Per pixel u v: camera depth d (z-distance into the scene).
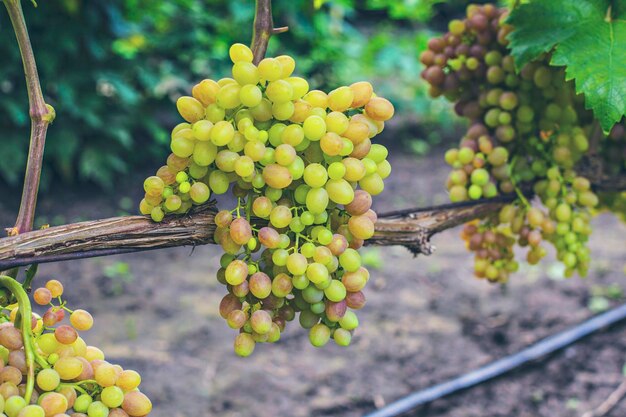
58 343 0.83
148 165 5.80
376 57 7.05
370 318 3.89
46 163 5.32
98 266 4.39
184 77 5.86
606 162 1.46
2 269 0.83
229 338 3.68
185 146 0.86
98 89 5.40
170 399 3.19
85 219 4.99
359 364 3.49
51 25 4.98
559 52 1.16
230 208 5.15
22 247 0.84
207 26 5.92
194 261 4.53
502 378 3.37
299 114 0.87
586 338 3.62
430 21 8.46
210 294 4.12
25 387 0.80
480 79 1.41
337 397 3.25
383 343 3.66
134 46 5.53
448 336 3.71
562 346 3.53
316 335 0.94
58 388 0.80
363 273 0.93
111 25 5.20
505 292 4.12
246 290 0.89
